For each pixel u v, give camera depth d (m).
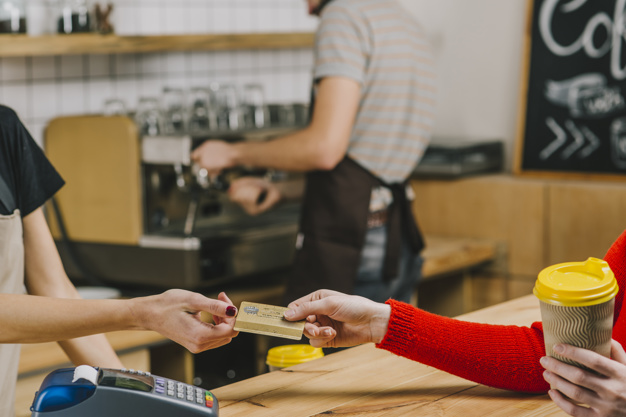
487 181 3.16
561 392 1.04
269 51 3.43
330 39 2.11
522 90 3.27
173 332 1.12
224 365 2.79
